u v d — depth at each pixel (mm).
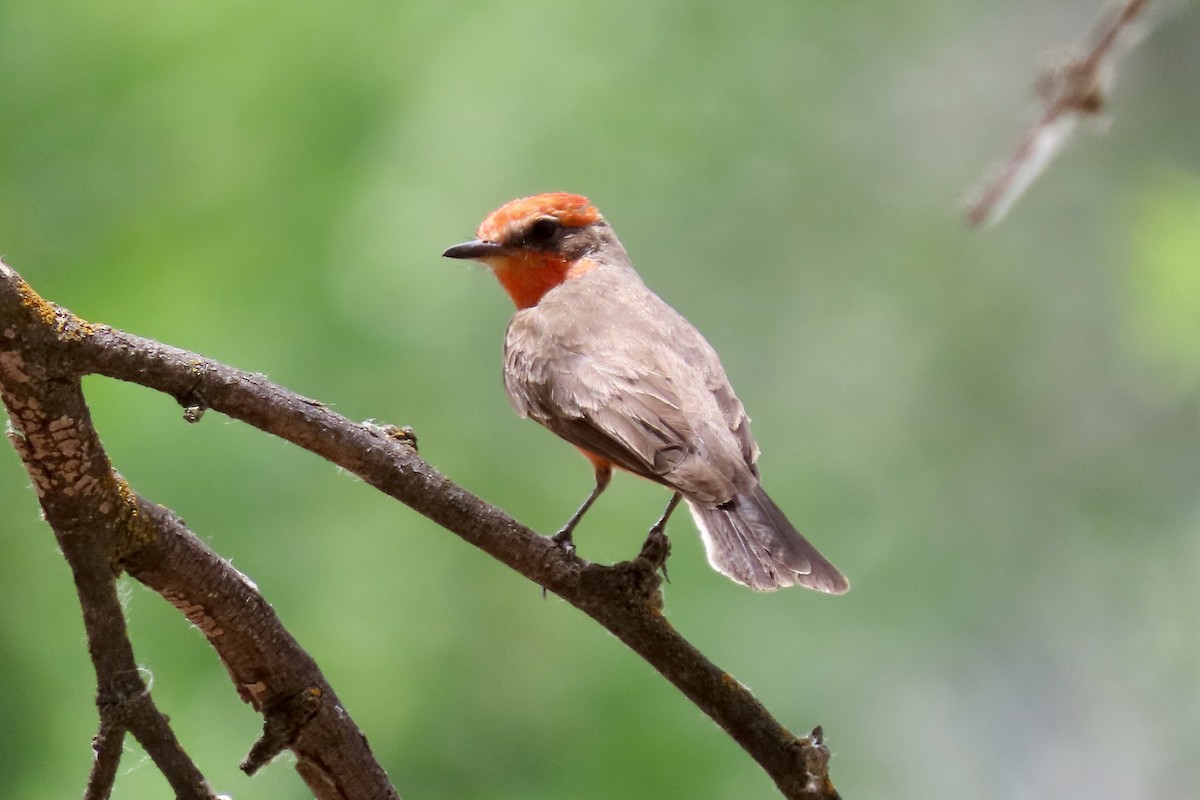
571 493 13102
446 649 12109
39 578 11688
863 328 16266
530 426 13148
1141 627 16766
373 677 11867
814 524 15477
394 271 13094
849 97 16609
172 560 5441
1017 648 16422
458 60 13789
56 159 13094
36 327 4980
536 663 12203
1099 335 16625
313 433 5684
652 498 13102
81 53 13195
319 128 13250
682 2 15320
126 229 13023
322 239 13023
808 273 16156
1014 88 17359
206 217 13055
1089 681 16938
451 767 11836
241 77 13234
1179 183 12797
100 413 11766
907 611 15547
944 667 15977
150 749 5219
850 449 15961
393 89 13484
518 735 11984
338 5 13484
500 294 13281
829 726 14062
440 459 12867
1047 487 16469
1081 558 16562
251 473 12055
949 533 16156
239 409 5512
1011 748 16719
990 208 7922
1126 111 17078
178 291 12797
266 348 12578
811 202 16125
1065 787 17047
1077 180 16984
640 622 6031
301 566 12023
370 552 12211
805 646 13984
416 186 13367
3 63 13188
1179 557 16625
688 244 15492
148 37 13211
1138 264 12336
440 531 12391
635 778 11789
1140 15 7941
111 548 5301
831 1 16594
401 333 12984
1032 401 16625
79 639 11594
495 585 12336
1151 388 16328
